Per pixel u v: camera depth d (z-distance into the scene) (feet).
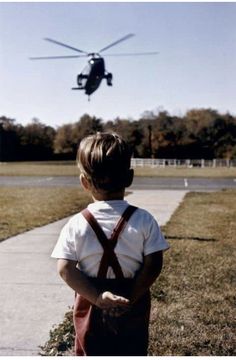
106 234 6.06
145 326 6.27
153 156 265.54
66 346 11.99
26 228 32.07
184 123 270.67
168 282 17.88
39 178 107.55
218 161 207.10
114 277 6.04
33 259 22.54
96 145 6.23
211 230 31.35
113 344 6.05
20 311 14.67
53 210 42.70
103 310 6.08
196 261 21.68
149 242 6.18
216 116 267.39
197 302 15.52
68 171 145.38
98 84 111.75
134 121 279.08
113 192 6.25
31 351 11.61
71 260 6.08
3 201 50.67
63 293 16.71
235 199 55.98
